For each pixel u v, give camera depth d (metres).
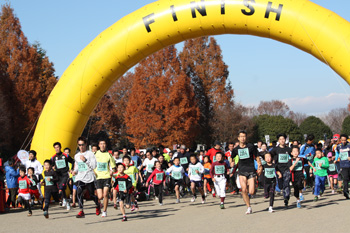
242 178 11.24
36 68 43.97
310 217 10.24
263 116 85.50
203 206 14.11
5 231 9.90
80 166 11.28
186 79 50.09
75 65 16.73
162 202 15.36
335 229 8.42
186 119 49.41
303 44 14.73
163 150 21.16
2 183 13.92
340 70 14.27
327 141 18.38
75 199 15.42
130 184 11.01
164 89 49.47
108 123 62.91
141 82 50.22
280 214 11.01
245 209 12.58
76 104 16.62
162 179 15.02
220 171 12.98
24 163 14.79
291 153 12.43
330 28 14.20
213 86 56.44
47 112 16.84
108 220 11.14
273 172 11.54
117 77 16.88
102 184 11.12
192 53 56.91
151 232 8.85
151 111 49.78
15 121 41.62
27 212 13.87
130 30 16.00
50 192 12.02
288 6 14.70
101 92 16.88
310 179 18.84
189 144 50.50
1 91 40.62
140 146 50.16
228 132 56.03
